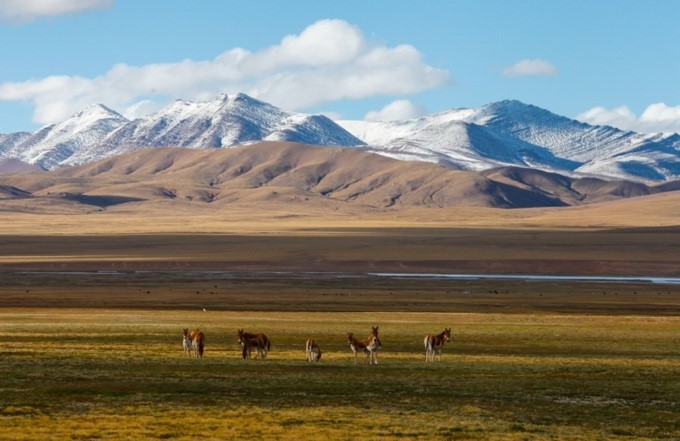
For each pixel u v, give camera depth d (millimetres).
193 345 90938
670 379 78438
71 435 51500
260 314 152000
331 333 120125
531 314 157625
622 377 79438
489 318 146500
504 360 92062
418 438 52969
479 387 72250
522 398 67688
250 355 90688
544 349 105000
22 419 55656
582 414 61812
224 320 139250
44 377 73375
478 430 55531
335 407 62188
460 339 114250
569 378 78188
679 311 169125
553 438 53719
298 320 140250
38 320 135750
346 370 81062
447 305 175500
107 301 179000
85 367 80625
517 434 54531
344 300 183375
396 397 66688
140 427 54094
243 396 65812
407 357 94562
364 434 53531
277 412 59719
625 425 58281
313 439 51812
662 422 59531
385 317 147250
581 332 124250
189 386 69688
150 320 138000
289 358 90812
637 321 142875
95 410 59406
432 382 74438
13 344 100562
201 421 56156
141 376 74812
